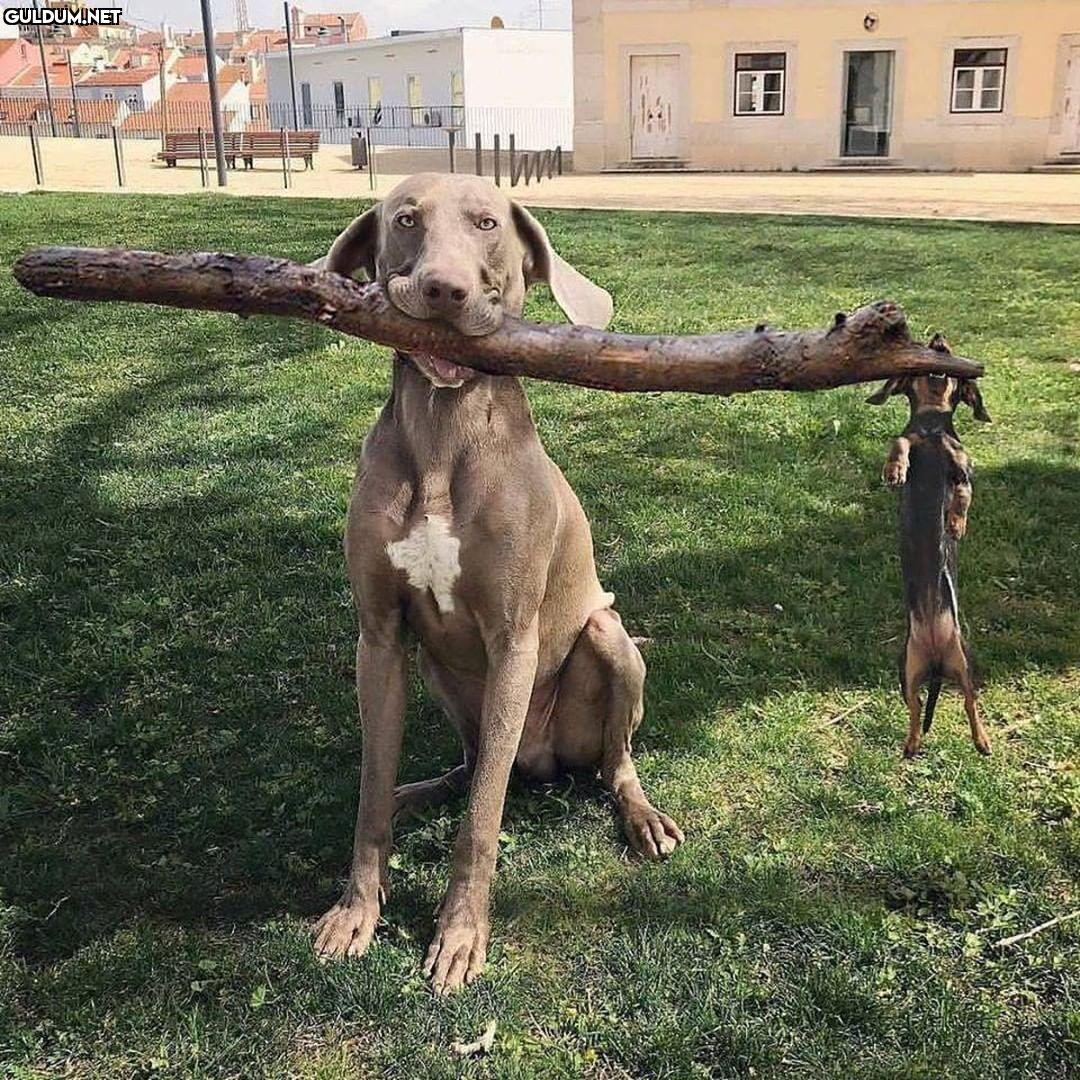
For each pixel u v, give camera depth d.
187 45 100.69
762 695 4.26
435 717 4.16
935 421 2.97
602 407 7.32
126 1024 2.82
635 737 4.02
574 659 3.50
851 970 2.97
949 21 25.91
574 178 25.69
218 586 5.07
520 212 3.10
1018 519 5.66
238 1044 2.77
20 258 2.63
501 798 3.07
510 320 2.75
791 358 2.50
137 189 20.59
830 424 7.00
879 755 3.88
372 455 3.07
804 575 5.20
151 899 3.24
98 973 2.96
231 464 6.45
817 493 6.09
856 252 12.76
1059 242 13.34
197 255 2.66
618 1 26.83
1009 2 25.53
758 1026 2.80
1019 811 3.58
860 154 27.42
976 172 26.42
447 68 46.38
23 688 4.30
